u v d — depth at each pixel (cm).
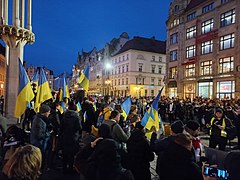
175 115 1986
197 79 3603
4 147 434
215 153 385
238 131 966
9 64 1079
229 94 2973
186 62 3856
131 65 6066
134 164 452
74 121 642
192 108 1834
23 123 971
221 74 3108
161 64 6500
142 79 6212
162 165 325
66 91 1130
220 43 3200
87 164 322
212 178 321
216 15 3262
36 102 722
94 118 912
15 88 1085
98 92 7244
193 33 3809
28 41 1152
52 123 707
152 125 663
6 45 1120
